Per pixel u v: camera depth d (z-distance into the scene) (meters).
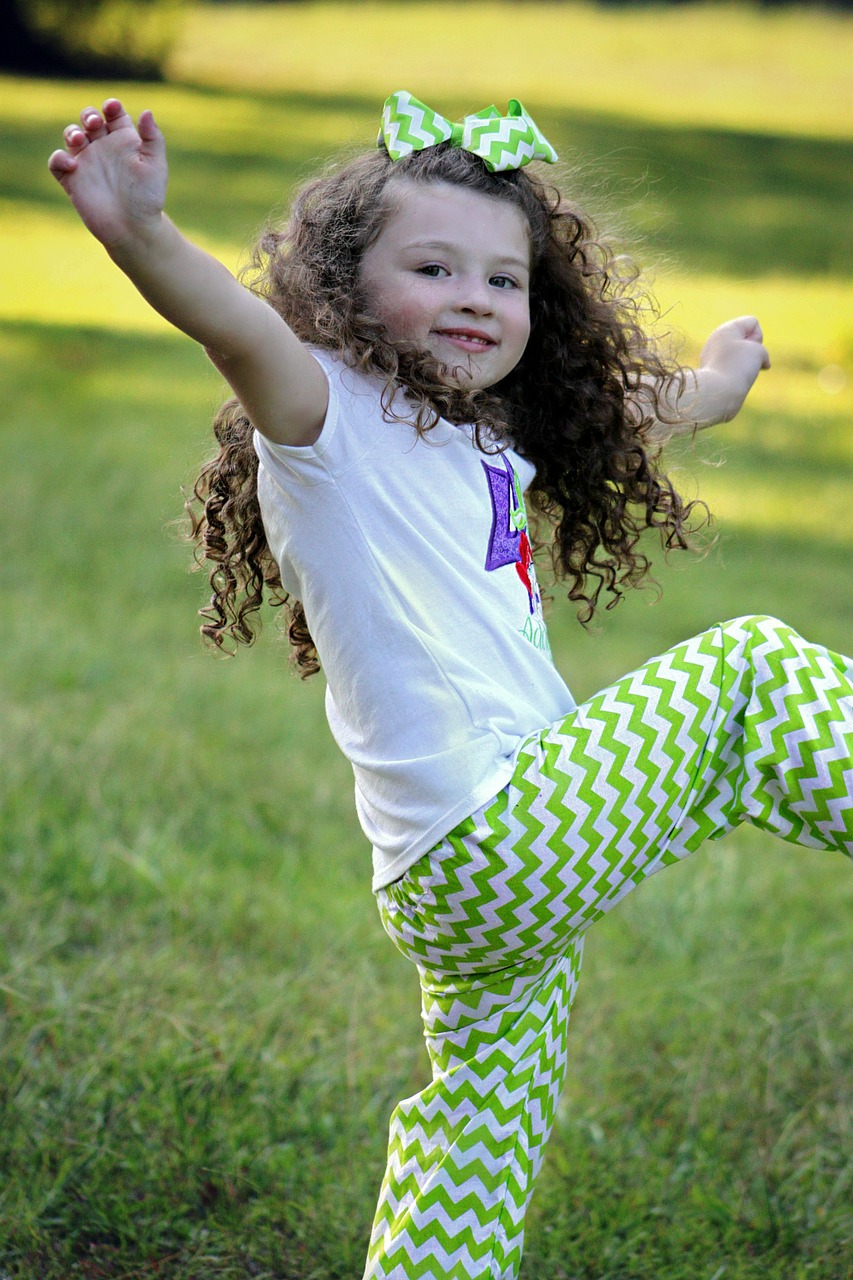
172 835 6.24
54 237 21.83
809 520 12.78
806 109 37.34
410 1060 4.89
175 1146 4.35
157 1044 4.73
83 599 9.44
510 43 42.66
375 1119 4.58
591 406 4.04
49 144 27.39
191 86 34.72
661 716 3.34
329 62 38.78
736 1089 4.80
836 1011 5.24
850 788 3.26
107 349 16.81
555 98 34.72
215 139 28.42
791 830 3.35
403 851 3.32
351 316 3.47
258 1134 4.44
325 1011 5.08
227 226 21.44
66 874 5.85
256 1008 5.05
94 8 34.75
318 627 3.41
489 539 3.48
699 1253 4.15
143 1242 4.05
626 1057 4.98
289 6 47.56
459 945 3.37
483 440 3.59
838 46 45.12
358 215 3.57
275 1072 4.68
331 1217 4.21
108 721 7.39
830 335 19.23
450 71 38.00
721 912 5.98
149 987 5.07
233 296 3.08
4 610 8.98
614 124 32.28
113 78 35.12
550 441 4.07
